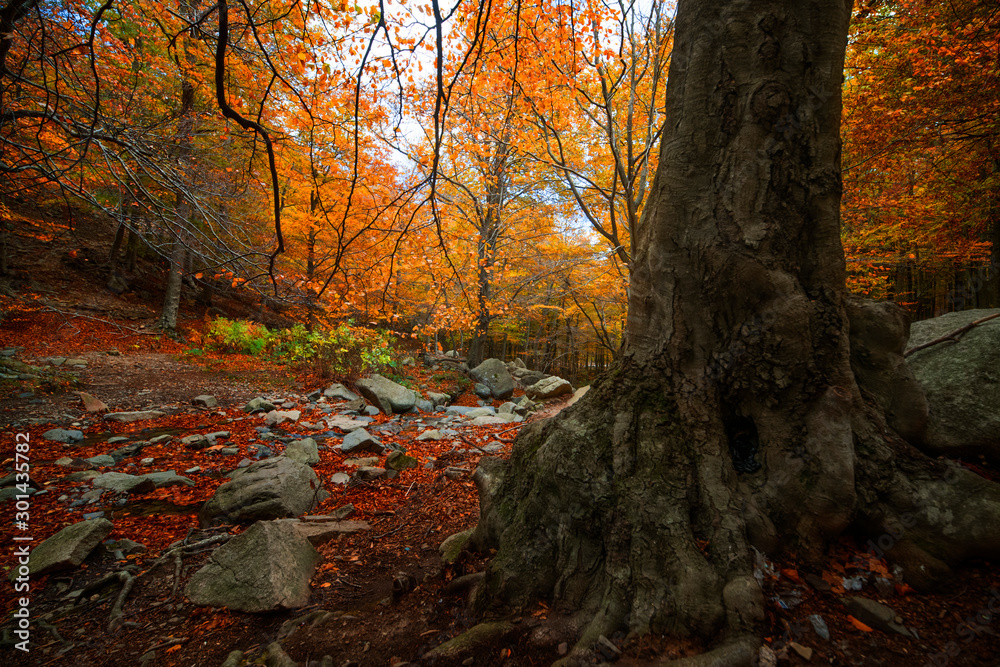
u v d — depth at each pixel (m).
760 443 2.02
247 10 1.85
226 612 2.49
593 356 22.59
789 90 1.96
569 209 10.98
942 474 1.83
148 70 5.89
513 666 1.75
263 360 11.31
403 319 10.16
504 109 7.33
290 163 7.13
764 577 1.71
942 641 1.46
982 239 8.04
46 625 2.41
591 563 2.00
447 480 4.52
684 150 2.16
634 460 2.02
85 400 6.81
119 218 3.46
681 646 1.58
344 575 2.85
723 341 2.08
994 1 6.21
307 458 4.97
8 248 12.00
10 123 3.35
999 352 2.25
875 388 2.17
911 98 6.45
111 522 3.39
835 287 1.98
